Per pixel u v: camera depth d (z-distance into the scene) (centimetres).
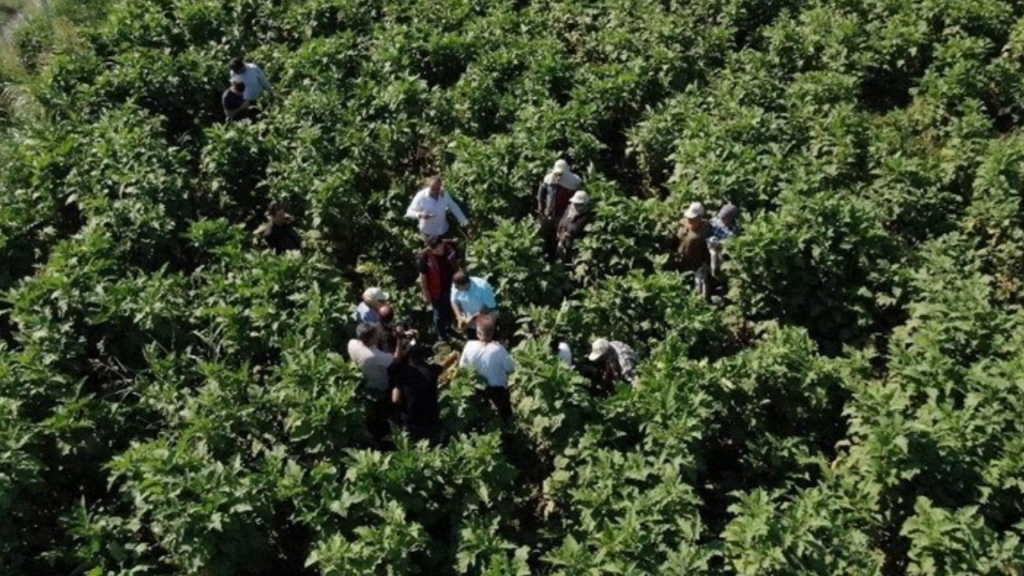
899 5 2455
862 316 1603
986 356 1450
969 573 1099
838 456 1369
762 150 1962
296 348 1455
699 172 1852
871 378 1485
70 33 2680
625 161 2122
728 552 1159
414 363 1352
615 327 1593
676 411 1314
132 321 1549
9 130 2245
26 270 1781
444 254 1609
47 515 1343
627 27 2472
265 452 1308
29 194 1877
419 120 2128
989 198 1778
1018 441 1247
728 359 1455
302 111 2092
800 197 1719
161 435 1391
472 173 1884
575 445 1323
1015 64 2244
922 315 1547
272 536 1256
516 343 1638
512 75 2306
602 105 2125
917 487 1234
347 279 1833
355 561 1129
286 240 1759
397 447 1293
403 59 2294
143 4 2652
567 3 2572
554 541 1282
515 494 1341
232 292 1600
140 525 1246
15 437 1288
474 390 1406
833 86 2156
